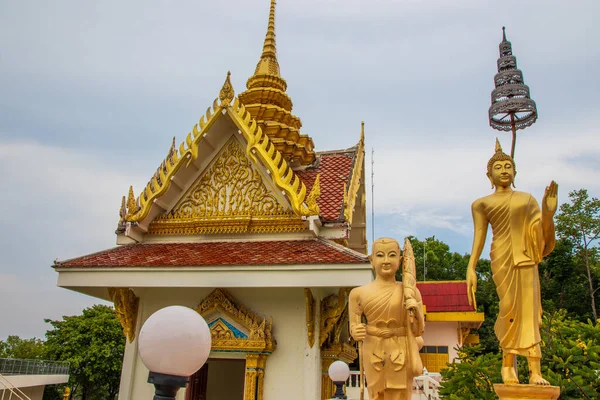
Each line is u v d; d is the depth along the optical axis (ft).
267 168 41.45
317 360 37.58
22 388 76.18
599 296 97.25
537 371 18.60
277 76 57.41
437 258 139.64
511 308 19.20
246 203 42.39
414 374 18.25
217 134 43.86
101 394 109.60
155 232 43.42
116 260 38.93
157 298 41.27
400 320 18.83
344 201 41.45
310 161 53.26
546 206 18.85
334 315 38.32
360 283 33.60
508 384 18.31
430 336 84.84
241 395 53.31
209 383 54.03
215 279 36.17
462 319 82.17
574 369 24.45
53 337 109.60
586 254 98.68
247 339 37.29
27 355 131.03
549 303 92.68
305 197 41.09
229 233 41.88
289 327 38.37
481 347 34.83
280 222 40.83
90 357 104.99
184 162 42.78
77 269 38.50
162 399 11.14
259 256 36.91
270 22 60.85
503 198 20.38
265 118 53.72
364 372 19.22
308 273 34.68
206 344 11.66
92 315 112.88
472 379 29.14
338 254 35.65
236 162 43.75
